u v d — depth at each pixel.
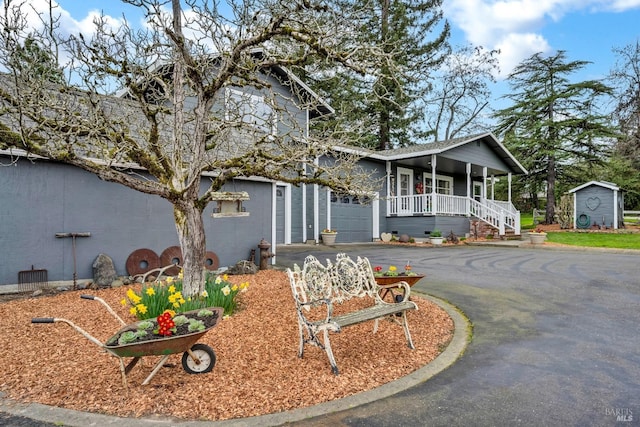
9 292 6.61
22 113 4.19
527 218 29.98
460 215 18.22
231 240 9.34
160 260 8.22
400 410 2.90
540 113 24.88
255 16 4.78
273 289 6.95
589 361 3.84
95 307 5.79
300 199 15.77
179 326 3.57
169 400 3.00
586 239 16.00
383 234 17.59
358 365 3.74
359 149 9.34
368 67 5.04
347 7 5.44
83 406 2.91
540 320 5.25
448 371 3.64
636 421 2.72
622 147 20.50
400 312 4.34
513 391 3.21
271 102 6.06
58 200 7.12
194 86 5.54
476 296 6.63
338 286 4.93
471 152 18.73
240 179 9.51
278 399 3.04
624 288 7.09
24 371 3.54
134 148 5.07
